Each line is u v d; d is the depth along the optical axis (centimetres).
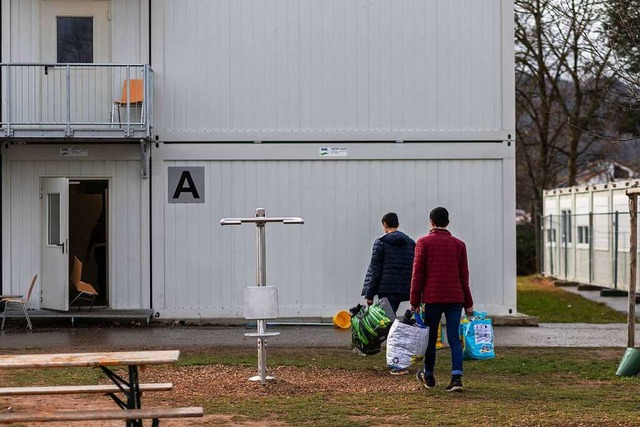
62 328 2028
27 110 2117
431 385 1301
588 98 4162
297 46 2148
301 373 1425
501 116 2156
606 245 3288
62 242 2073
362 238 2148
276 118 2145
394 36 2156
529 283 3866
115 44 2139
